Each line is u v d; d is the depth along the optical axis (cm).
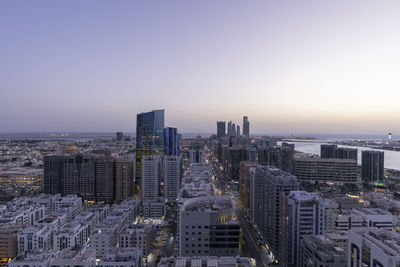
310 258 16350
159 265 11325
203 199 19825
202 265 11019
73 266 17550
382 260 10469
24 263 17588
